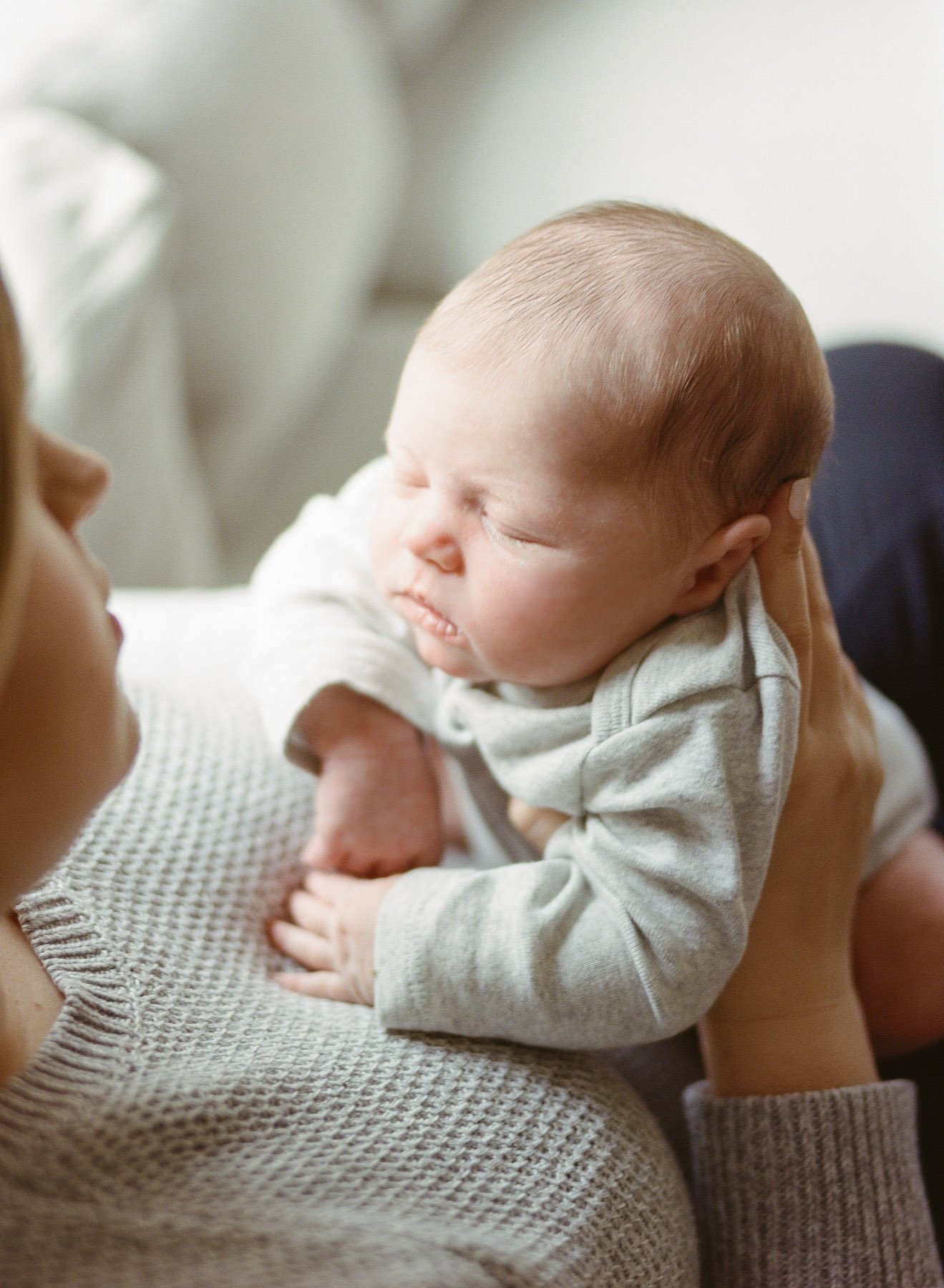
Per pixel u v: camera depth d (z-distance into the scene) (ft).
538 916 2.14
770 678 2.14
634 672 2.21
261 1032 2.09
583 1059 2.28
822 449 2.35
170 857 2.36
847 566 3.48
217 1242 1.60
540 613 2.21
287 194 5.58
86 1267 1.50
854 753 2.38
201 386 5.82
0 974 1.90
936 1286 2.30
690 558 2.23
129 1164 1.71
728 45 6.55
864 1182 2.28
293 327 6.01
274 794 2.62
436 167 7.29
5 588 1.20
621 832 2.19
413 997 2.15
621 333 2.12
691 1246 2.16
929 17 6.10
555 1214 1.90
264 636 2.71
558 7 6.90
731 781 2.11
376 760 2.57
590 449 2.12
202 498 5.90
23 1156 1.65
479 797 2.64
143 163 4.92
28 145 4.67
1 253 4.48
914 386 3.57
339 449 7.17
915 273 6.44
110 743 1.54
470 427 2.18
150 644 3.13
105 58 4.98
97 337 4.56
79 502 1.59
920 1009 3.00
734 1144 2.33
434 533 2.25
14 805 1.44
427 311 7.52
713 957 2.12
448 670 2.41
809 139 6.48
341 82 5.80
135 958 2.10
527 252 2.27
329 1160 1.85
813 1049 2.39
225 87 5.18
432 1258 1.66
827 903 2.39
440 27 6.98
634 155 6.89
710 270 2.20
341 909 2.36
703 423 2.13
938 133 6.19
